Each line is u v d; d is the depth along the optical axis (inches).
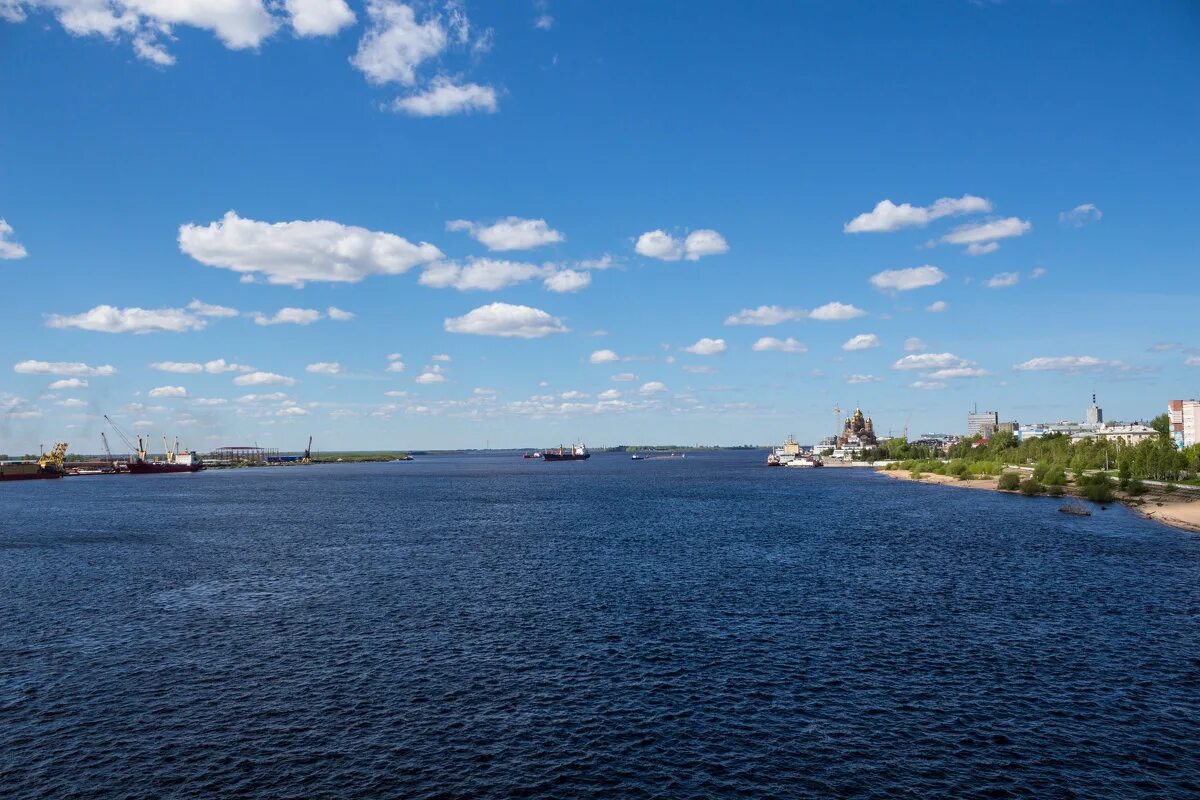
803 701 1956.2
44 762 1620.3
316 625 2716.5
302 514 7130.9
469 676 2151.8
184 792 1491.1
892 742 1708.9
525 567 3917.3
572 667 2230.6
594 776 1551.4
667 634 2581.2
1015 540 4968.0
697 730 1776.6
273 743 1711.4
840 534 5329.7
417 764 1606.8
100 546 4862.2
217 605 3043.8
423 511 7396.7
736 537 5167.3
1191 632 2600.9
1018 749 1673.2
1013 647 2422.5
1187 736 1737.2
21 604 3083.2
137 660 2309.3
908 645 2448.3
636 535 5300.2
